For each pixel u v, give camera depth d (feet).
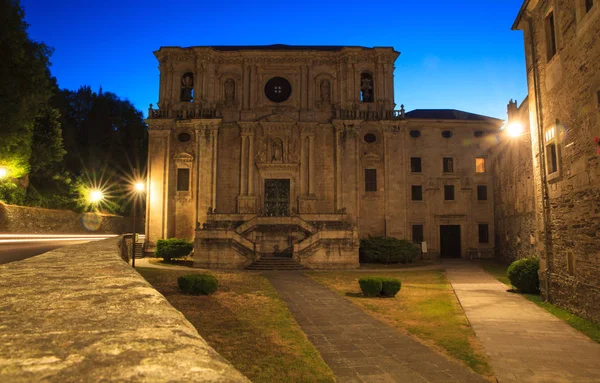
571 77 54.44
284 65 159.74
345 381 31.99
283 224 135.74
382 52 159.53
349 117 155.84
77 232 183.93
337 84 159.84
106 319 12.42
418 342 43.01
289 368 33.83
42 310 13.55
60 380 7.57
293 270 115.75
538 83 66.54
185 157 151.53
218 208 151.84
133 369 8.31
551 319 52.49
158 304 14.82
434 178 159.12
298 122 154.10
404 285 84.38
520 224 125.49
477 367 35.27
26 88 124.06
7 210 138.72
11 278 21.02
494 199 156.97
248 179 152.35
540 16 65.10
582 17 50.98
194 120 150.71
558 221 59.88
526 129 117.91
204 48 155.12
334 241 123.03
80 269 25.43
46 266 27.14
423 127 160.86
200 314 52.54
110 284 19.10
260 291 73.77
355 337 44.93
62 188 194.59
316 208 152.46
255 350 38.34
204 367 8.66
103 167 236.22
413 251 140.97
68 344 9.90
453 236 158.40
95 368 8.31
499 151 149.18
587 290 51.31
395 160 155.33
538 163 66.85
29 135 134.92
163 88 157.38
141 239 180.86
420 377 32.94
